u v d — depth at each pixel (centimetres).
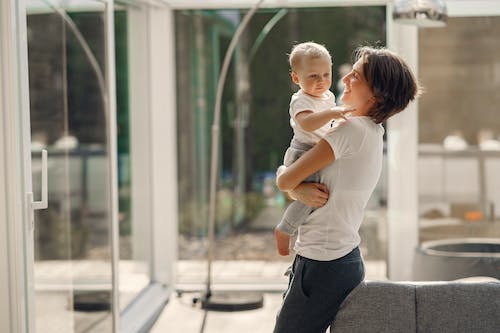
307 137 337
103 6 527
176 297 695
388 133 704
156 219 716
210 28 722
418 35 698
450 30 695
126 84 643
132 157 657
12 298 399
